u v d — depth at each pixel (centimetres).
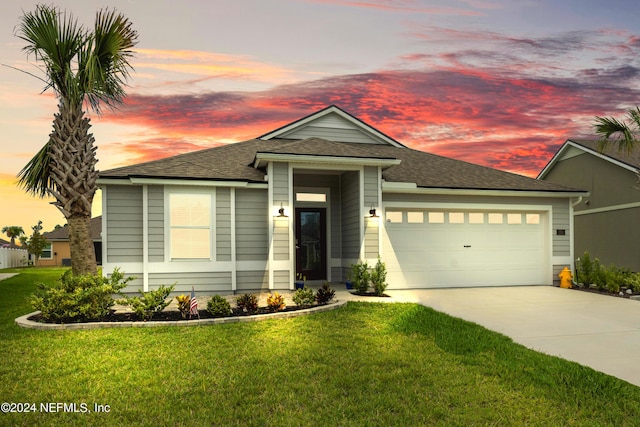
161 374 537
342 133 1614
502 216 1437
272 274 1179
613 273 1302
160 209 1155
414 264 1342
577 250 1980
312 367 566
